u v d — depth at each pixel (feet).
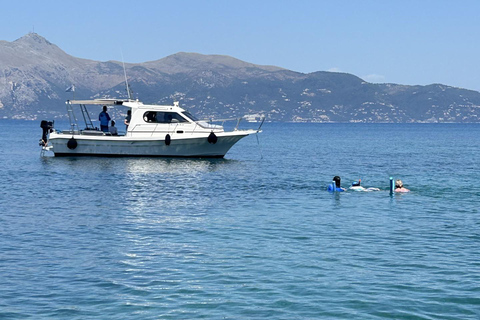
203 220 65.10
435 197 84.28
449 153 207.10
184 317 34.35
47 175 110.63
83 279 41.68
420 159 172.35
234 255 48.70
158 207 74.33
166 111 139.95
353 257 48.16
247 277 42.19
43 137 149.38
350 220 65.31
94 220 64.80
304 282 41.01
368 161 161.79
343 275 42.78
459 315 34.65
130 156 141.28
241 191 90.43
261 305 36.29
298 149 230.07
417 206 75.61
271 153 199.52
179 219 65.67
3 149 205.98
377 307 35.94
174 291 39.01
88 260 46.96
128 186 95.45
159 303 36.68
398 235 57.16
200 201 79.77
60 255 48.52
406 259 47.55
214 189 92.73
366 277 42.27
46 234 56.85
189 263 46.11
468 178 113.29
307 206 75.46
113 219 65.51
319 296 37.99
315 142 311.88
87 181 101.71
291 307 35.94
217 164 135.13
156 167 125.29
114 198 82.23
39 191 89.04
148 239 54.95
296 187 95.96
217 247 51.67
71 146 140.87
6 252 49.42
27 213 69.15
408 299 37.42
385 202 79.15
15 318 33.96
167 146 139.54
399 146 267.80
